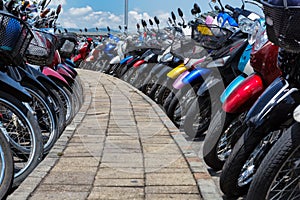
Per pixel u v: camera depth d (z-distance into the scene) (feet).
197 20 16.01
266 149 8.98
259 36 9.98
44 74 14.24
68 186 9.52
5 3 11.16
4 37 9.45
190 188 9.45
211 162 10.92
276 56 9.51
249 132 8.64
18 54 9.95
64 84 15.78
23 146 11.39
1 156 8.73
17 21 9.65
